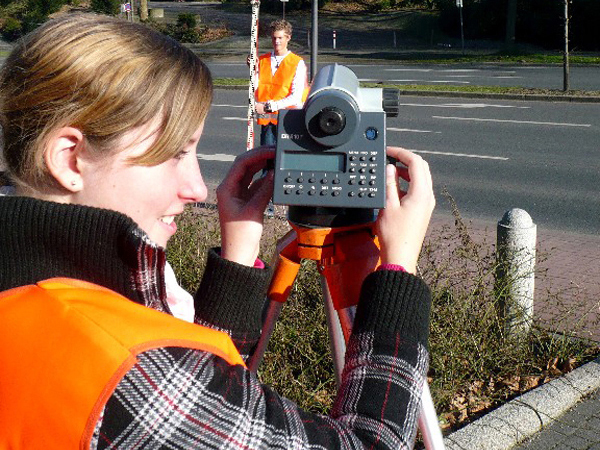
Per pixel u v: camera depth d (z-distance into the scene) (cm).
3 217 98
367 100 145
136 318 95
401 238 127
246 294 130
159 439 89
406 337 113
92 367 89
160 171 108
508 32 3403
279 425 97
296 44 3703
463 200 856
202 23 4269
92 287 99
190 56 109
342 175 136
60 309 94
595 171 996
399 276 117
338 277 152
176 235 475
